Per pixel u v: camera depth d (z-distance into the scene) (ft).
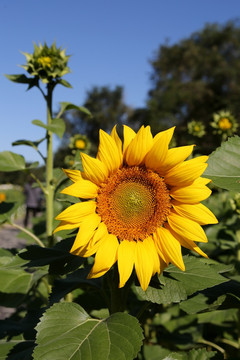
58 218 1.13
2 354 1.37
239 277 1.55
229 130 3.31
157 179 1.21
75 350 1.03
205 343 1.99
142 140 1.18
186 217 1.20
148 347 2.03
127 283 1.32
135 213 1.20
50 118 1.96
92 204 1.20
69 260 1.28
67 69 1.94
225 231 2.20
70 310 1.18
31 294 2.49
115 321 1.13
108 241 1.19
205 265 1.27
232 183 1.23
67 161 4.09
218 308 1.30
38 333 1.11
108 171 1.22
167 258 1.19
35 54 1.93
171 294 1.18
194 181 1.20
